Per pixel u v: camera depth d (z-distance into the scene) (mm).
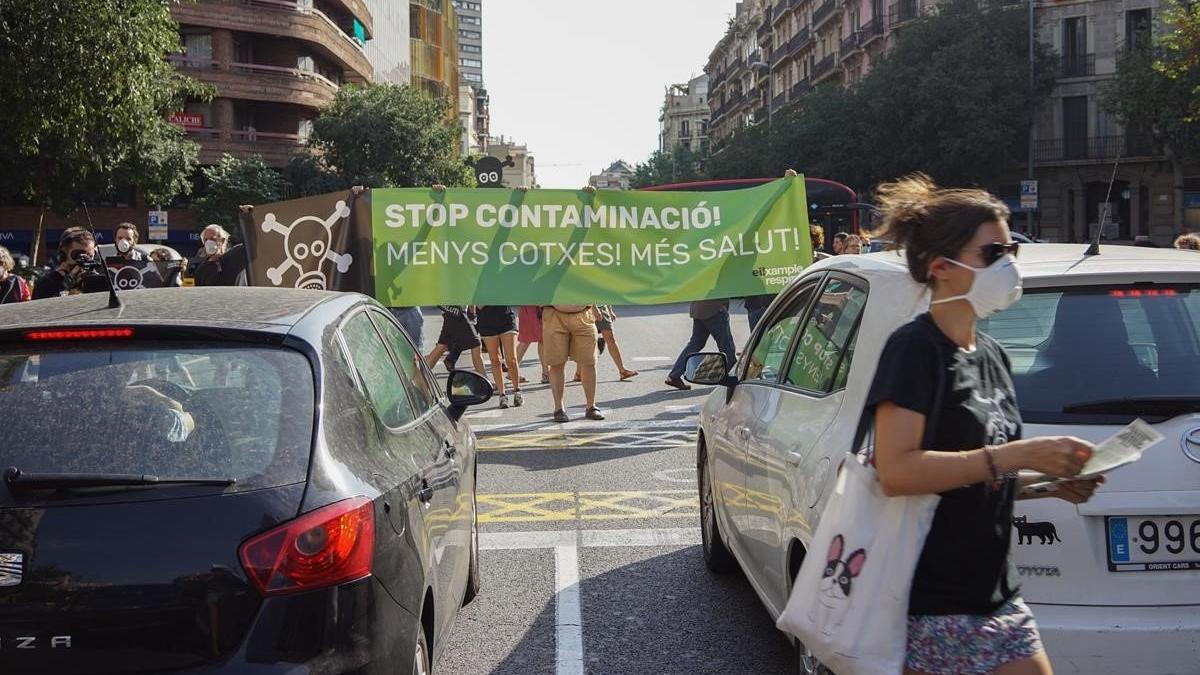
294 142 60062
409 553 3541
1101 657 3457
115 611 2908
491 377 16391
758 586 5031
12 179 27359
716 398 6441
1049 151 55125
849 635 2602
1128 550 3508
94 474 3016
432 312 34500
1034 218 55906
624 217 11398
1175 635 3447
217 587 2938
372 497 3295
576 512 8039
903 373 2605
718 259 11547
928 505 2598
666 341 22766
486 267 11227
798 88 84688
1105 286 4008
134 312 3650
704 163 103688
